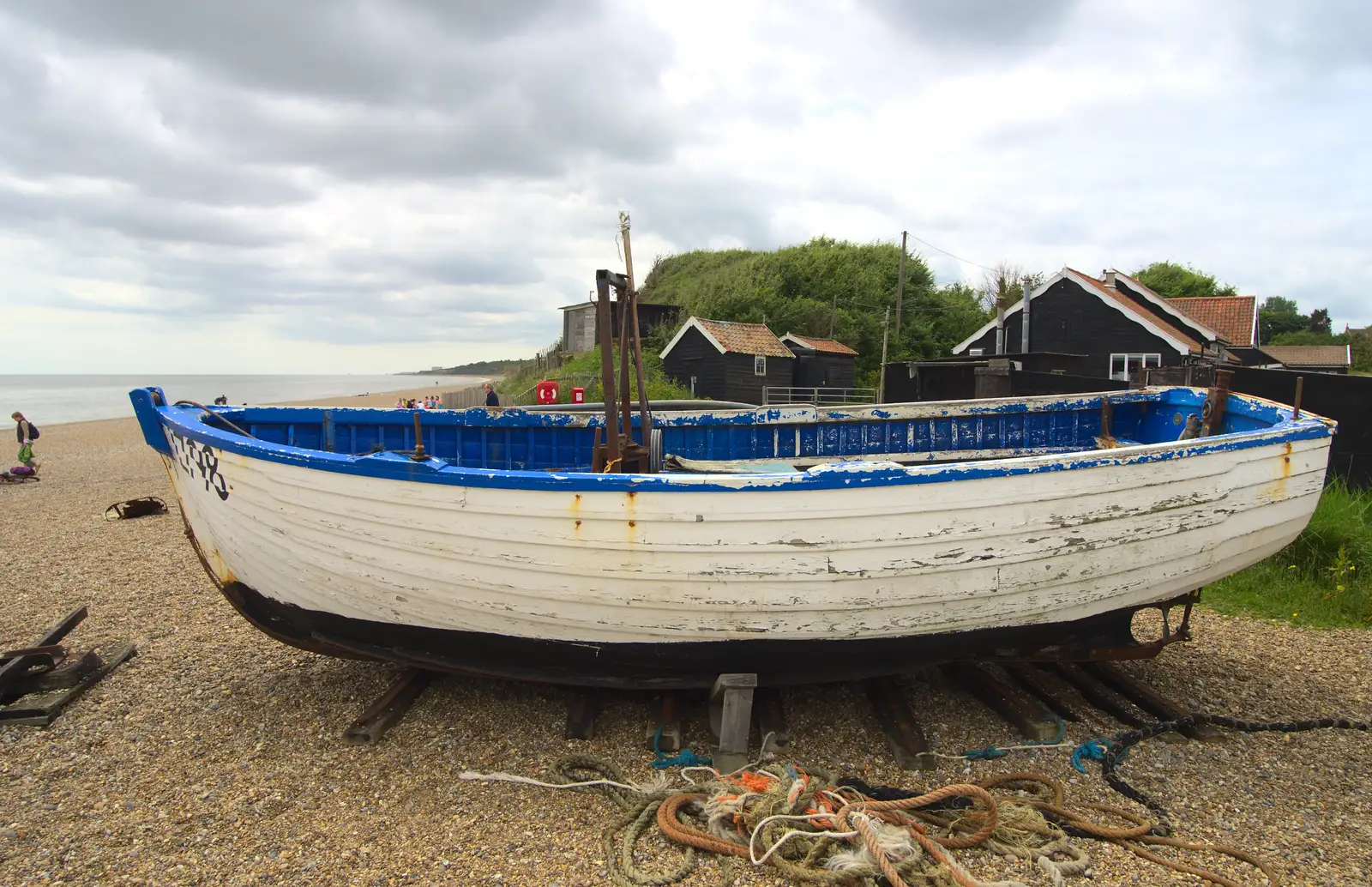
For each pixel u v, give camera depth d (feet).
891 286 134.41
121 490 43.45
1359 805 11.06
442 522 11.99
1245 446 12.96
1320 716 13.97
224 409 17.48
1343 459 25.00
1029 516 11.81
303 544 13.15
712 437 19.95
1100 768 12.09
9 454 66.18
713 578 11.49
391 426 19.26
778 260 136.05
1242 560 13.92
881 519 11.37
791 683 12.65
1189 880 9.32
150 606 20.72
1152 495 12.40
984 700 13.91
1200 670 15.97
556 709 14.05
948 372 62.80
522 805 11.02
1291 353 127.24
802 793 10.41
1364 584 19.62
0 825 10.50
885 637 12.25
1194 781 11.73
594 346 133.80
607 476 11.16
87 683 15.23
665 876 9.30
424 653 13.58
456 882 9.25
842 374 95.50
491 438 19.54
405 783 11.60
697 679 12.62
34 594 21.94
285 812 10.82
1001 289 145.59
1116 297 75.46
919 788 11.51
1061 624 13.01
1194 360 42.57
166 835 10.24
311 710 14.12
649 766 12.07
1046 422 21.08
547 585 11.91
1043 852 9.72
